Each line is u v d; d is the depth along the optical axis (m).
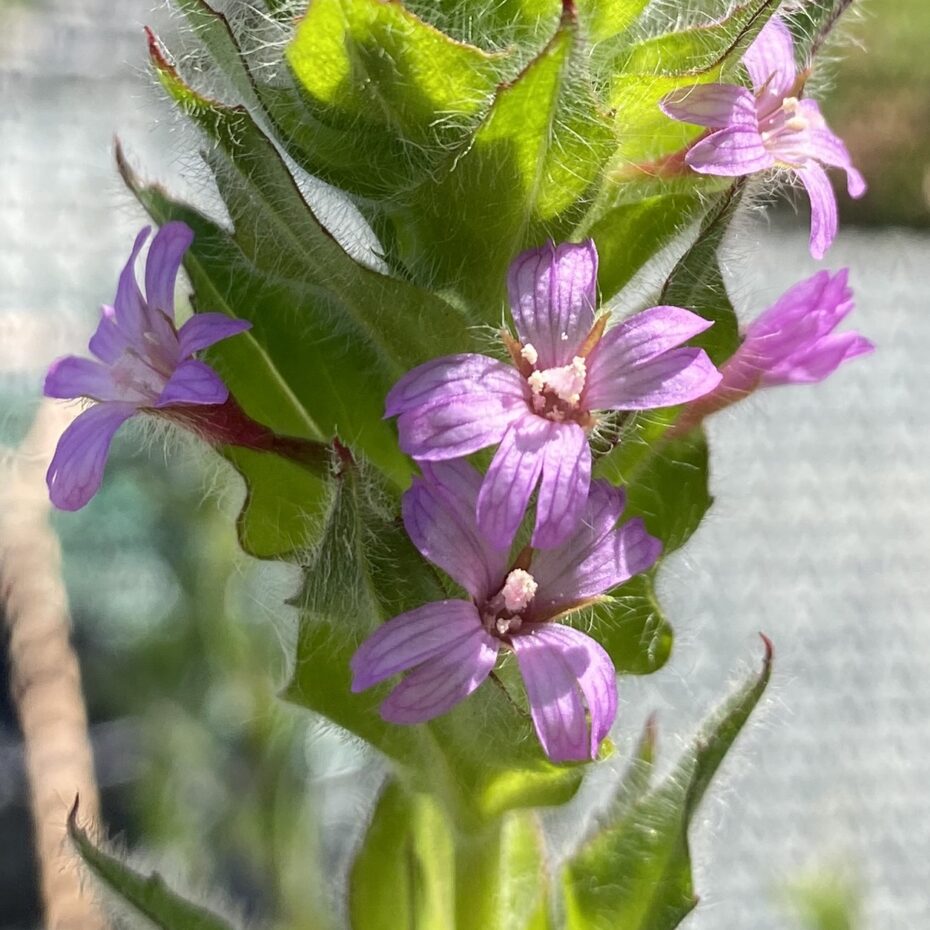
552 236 0.05
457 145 0.05
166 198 0.05
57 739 0.13
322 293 0.05
